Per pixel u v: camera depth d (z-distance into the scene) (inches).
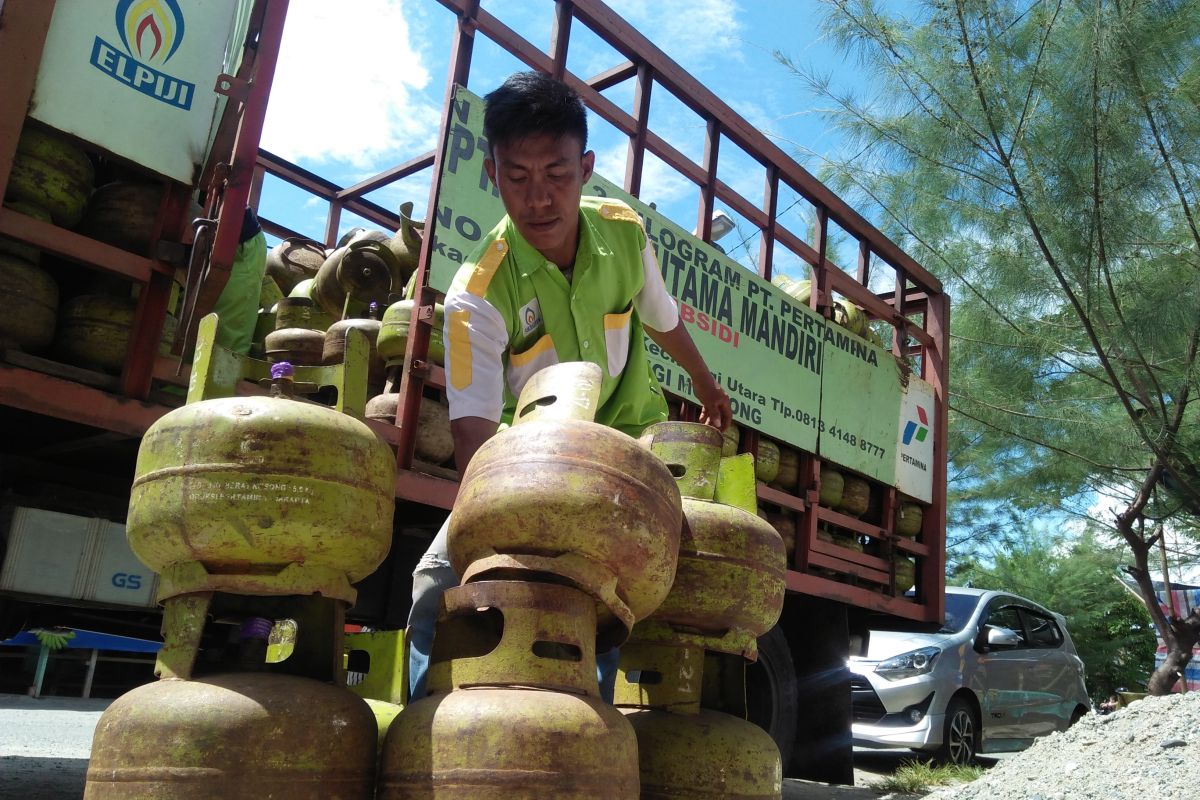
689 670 83.0
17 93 99.0
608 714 65.1
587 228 89.0
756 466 197.8
